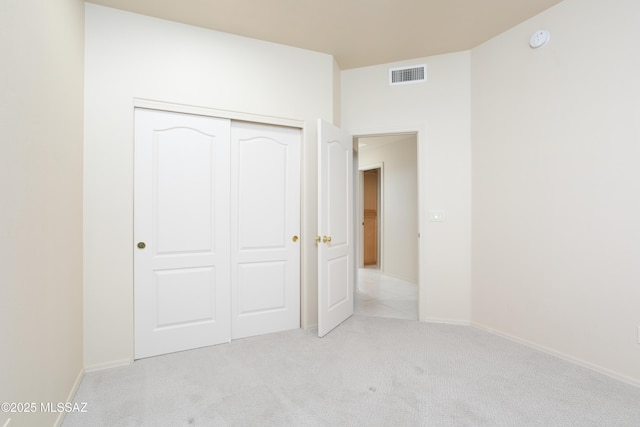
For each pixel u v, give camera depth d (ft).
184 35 8.37
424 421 5.44
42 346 4.81
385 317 11.11
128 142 7.71
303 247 9.90
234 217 9.11
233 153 9.11
